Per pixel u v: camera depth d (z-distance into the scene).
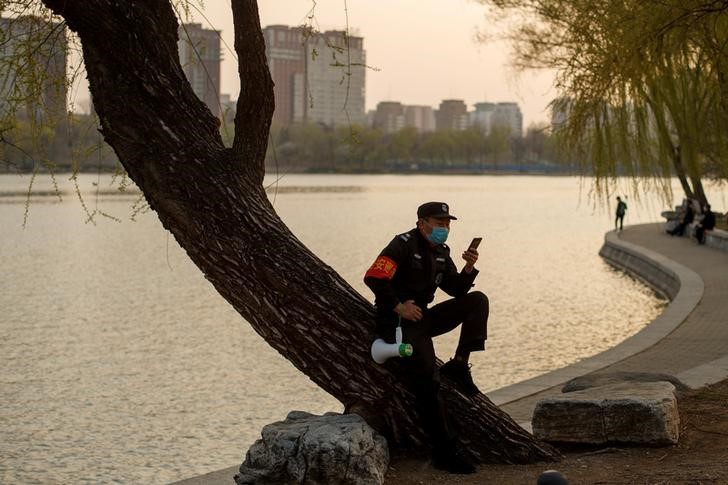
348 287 6.63
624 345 16.16
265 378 17.44
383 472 6.24
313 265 6.54
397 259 6.18
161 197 6.42
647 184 17.77
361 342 6.45
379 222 69.69
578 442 7.44
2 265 40.84
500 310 26.70
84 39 6.36
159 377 17.53
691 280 26.66
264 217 6.53
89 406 15.21
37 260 43.34
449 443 6.55
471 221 74.38
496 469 6.75
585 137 16.34
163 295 30.69
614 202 103.94
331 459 5.92
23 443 13.06
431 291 6.33
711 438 7.80
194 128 6.52
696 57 15.55
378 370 6.45
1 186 143.75
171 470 11.88
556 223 72.62
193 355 19.84
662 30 13.88
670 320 18.94
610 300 28.83
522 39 18.81
